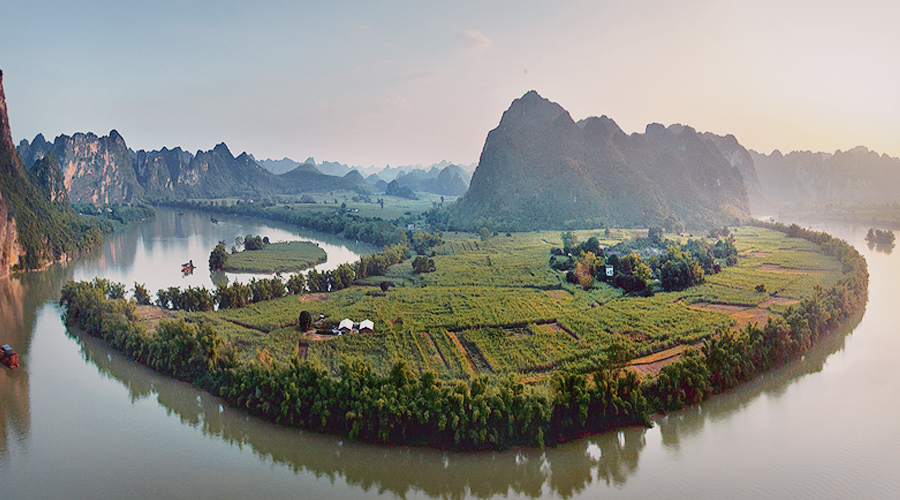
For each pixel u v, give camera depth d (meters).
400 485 71.44
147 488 69.62
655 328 121.62
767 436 81.56
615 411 81.31
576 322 126.31
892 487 69.19
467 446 76.75
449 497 69.06
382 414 76.75
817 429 83.50
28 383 102.06
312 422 81.56
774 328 106.75
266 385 85.81
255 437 81.69
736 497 67.50
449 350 108.25
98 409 91.75
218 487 70.06
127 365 109.25
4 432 83.56
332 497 68.44
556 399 78.31
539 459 75.62
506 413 76.31
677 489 69.38
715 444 79.62
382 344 112.44
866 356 114.19
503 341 114.00
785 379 102.25
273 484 71.00
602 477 72.38
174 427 85.94
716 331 119.44
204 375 96.44
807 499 66.88
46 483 70.50
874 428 83.69
